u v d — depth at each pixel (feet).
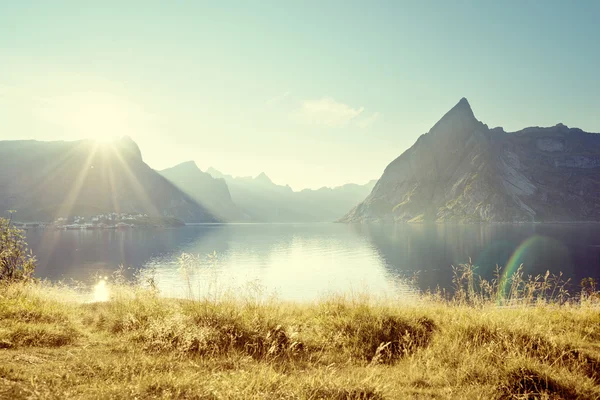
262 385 16.72
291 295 213.05
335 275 301.02
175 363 21.02
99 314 37.73
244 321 28.53
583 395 18.85
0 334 24.25
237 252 477.77
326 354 25.12
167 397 14.84
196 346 25.04
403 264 367.25
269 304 35.37
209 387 16.03
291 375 19.40
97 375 17.54
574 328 30.66
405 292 207.62
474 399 17.79
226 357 23.58
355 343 26.81
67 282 216.13
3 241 58.44
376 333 28.22
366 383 17.98
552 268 303.48
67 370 17.95
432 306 41.65
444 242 601.21
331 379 18.34
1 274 56.90
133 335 27.73
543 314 35.09
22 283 46.78
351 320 30.68
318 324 31.68
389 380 19.63
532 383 19.47
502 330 26.76
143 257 409.28
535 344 25.32
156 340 25.57
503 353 22.77
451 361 22.86
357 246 568.00
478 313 32.71
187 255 44.09
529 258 370.94
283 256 439.22
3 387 14.60
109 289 52.06
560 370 21.33
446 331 28.66
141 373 17.74
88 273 286.05
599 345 26.45
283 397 15.90
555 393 18.88
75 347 24.61
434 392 18.42
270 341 25.44
